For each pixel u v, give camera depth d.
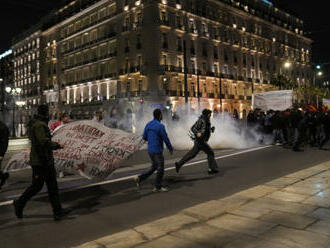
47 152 4.75
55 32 64.81
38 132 4.68
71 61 59.97
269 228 3.98
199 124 7.50
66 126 6.30
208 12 51.56
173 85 44.41
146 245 3.63
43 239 4.04
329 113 11.84
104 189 6.64
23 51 80.38
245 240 3.66
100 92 52.34
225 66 54.25
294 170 7.83
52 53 66.19
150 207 5.27
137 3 44.34
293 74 74.00
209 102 49.25
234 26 56.16
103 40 50.34
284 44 70.50
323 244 3.47
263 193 5.60
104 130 6.43
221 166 8.76
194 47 48.50
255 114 16.52
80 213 5.08
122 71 46.62
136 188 6.64
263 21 63.34
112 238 3.88
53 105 63.00
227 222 4.27
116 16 47.53
